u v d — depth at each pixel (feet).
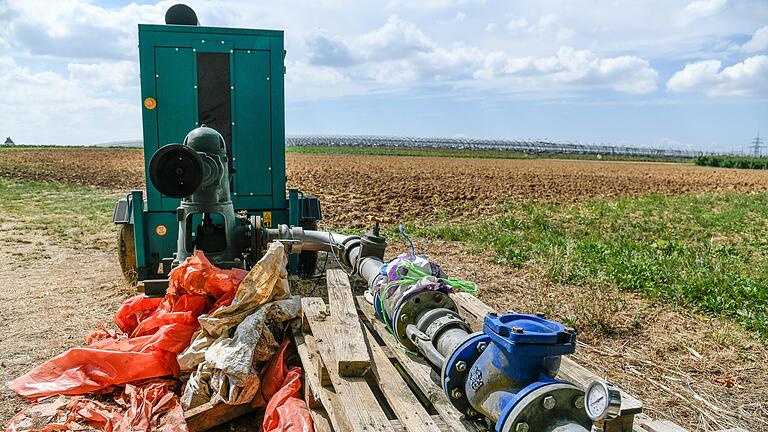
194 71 23.71
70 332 18.90
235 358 13.04
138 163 132.87
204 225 19.25
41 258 31.19
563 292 25.67
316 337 13.23
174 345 14.67
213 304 15.81
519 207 59.72
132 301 17.13
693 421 14.30
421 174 113.29
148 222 23.21
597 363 17.89
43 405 13.61
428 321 13.03
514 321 10.20
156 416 13.03
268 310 14.74
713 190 99.96
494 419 9.78
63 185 81.30
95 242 36.45
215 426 13.20
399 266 15.21
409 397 11.53
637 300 25.09
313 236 21.01
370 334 15.33
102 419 12.99
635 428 10.97
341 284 16.49
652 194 85.71
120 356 14.33
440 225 44.73
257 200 24.93
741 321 22.00
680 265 31.30
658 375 17.12
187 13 24.48
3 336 18.44
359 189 76.02
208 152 18.25
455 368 10.75
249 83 24.31
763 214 61.82
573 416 9.12
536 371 9.78
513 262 31.01
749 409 15.06
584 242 37.11
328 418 11.73
